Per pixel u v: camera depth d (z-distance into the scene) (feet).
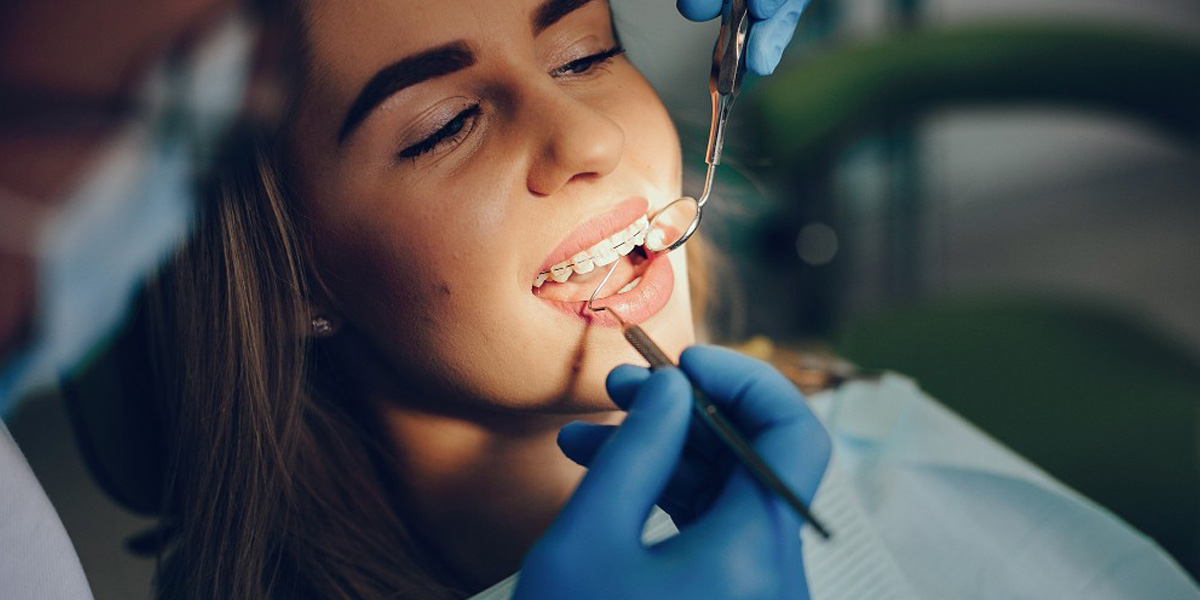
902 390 3.18
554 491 2.54
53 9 1.68
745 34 2.25
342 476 2.59
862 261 6.73
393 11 1.97
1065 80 4.58
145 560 2.86
